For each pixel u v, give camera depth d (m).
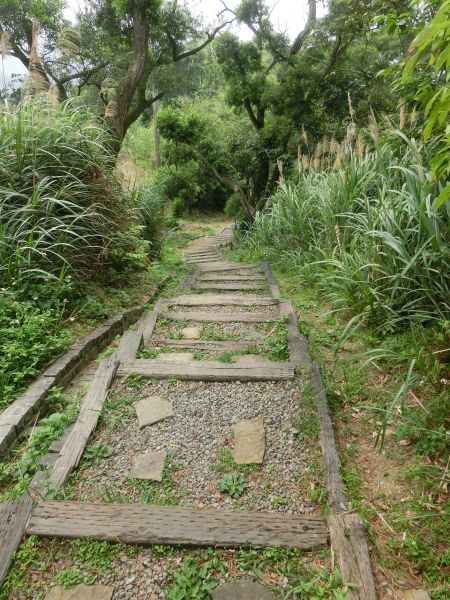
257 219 7.15
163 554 1.46
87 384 2.49
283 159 10.30
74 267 3.56
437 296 2.58
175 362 2.70
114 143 5.36
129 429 2.13
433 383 2.15
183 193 17.08
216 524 1.54
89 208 3.47
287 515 1.58
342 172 4.15
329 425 2.03
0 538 1.49
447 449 1.82
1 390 2.23
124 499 1.70
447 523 1.53
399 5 4.14
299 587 1.32
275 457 1.92
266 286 4.77
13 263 2.96
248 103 11.39
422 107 2.65
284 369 2.57
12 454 1.93
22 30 8.02
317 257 4.39
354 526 1.49
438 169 1.43
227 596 1.32
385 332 2.74
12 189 3.20
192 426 2.15
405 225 2.87
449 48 1.03
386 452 1.91
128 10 7.76
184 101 17.86
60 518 1.57
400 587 1.33
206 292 4.79
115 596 1.33
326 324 3.32
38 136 3.51
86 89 10.14
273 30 10.40
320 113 10.70
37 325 2.67
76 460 1.87
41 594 1.34
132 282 4.48
